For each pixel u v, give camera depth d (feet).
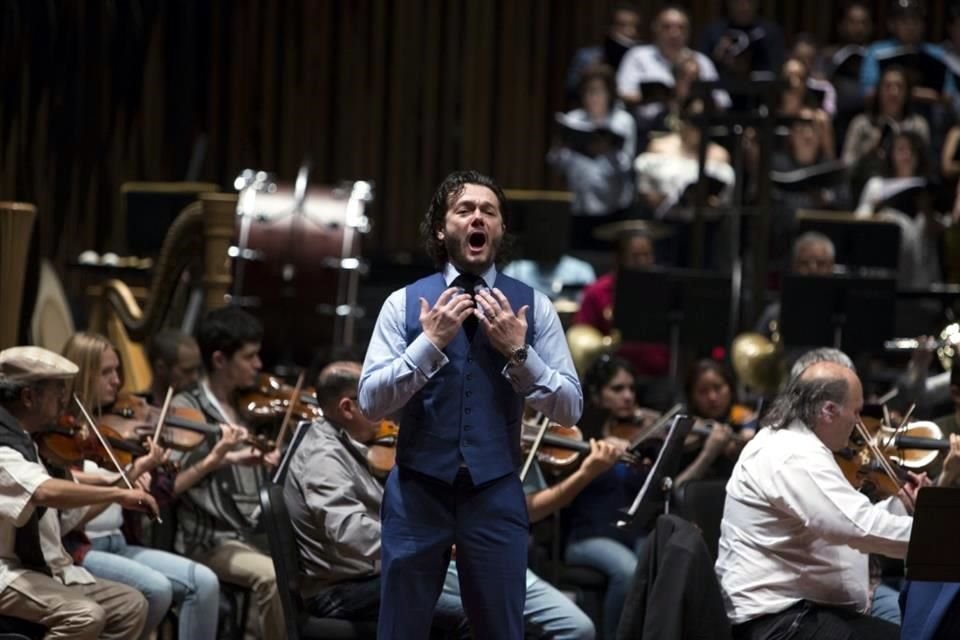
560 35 66.90
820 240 45.91
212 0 63.21
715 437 34.94
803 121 47.93
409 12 65.51
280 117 64.34
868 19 62.23
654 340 44.55
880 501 28.09
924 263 52.44
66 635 25.63
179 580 29.01
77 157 59.72
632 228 52.21
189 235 39.09
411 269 58.65
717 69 59.21
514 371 21.61
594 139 56.59
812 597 25.63
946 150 55.98
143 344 40.75
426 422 21.99
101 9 60.08
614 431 35.60
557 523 33.50
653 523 28.14
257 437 30.78
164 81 61.41
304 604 27.40
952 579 23.67
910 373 37.06
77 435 28.14
